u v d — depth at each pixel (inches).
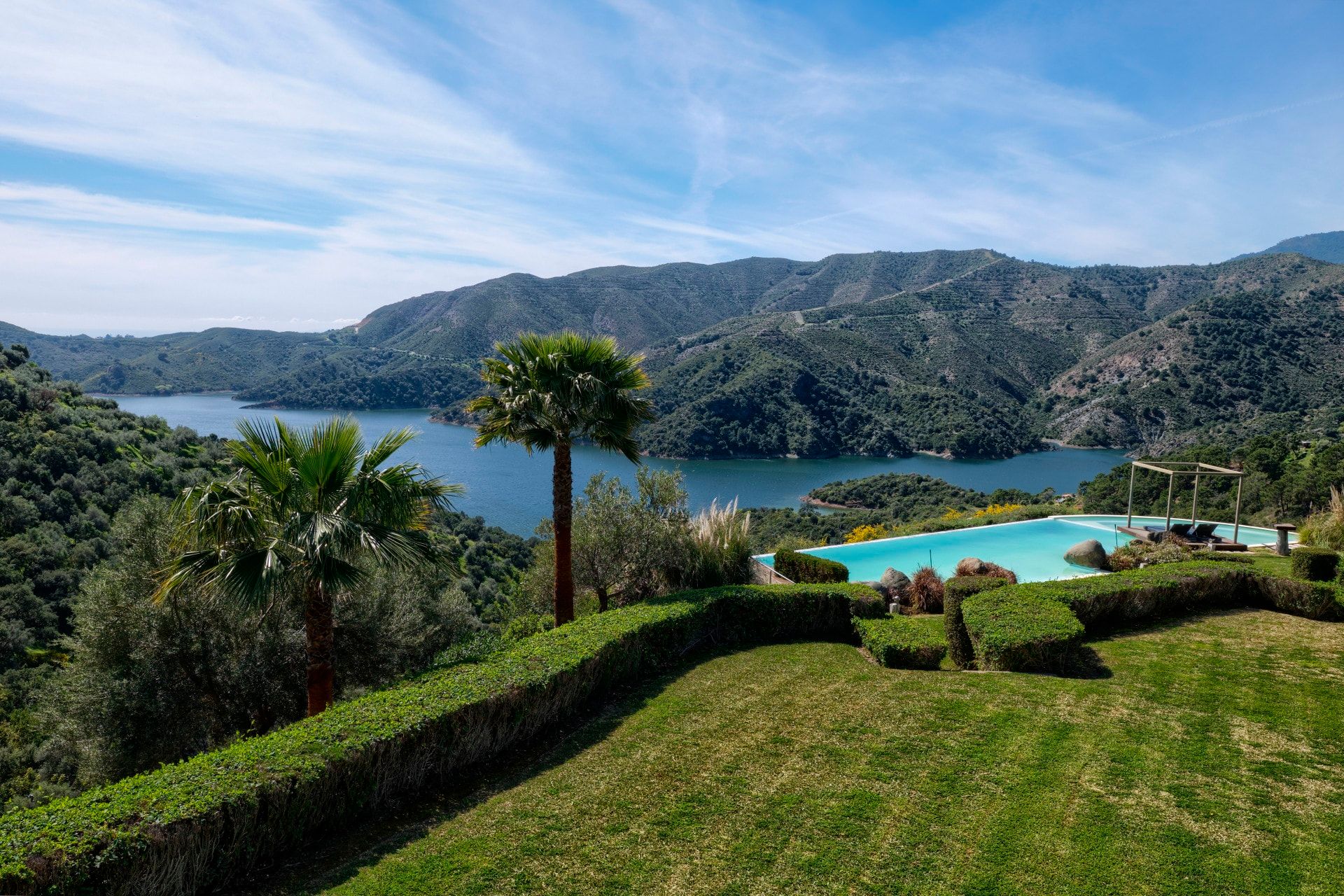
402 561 294.8
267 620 388.2
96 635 366.6
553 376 390.9
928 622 417.1
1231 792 189.5
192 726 380.5
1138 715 239.9
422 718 215.2
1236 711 239.8
